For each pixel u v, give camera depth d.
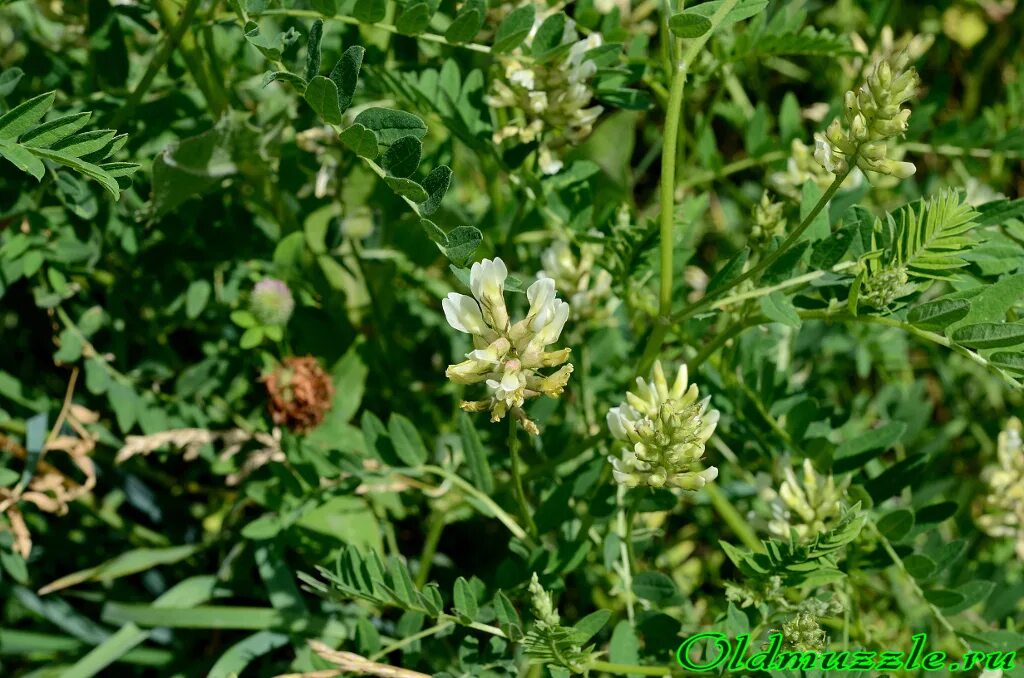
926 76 0.82
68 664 0.65
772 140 0.69
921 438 0.72
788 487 0.58
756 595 0.56
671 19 0.53
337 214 0.67
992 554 0.68
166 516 0.67
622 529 0.61
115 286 0.65
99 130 0.52
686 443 0.54
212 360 0.65
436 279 0.71
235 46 0.65
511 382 0.52
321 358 0.67
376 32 0.63
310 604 0.64
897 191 0.74
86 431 0.64
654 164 0.79
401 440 0.61
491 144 0.61
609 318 0.66
